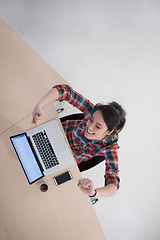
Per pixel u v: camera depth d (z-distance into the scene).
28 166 1.48
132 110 2.72
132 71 2.82
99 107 1.40
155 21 2.99
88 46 2.79
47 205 1.56
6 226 1.49
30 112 1.65
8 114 1.62
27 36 2.65
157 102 2.78
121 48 2.86
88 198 1.62
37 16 2.73
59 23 2.78
